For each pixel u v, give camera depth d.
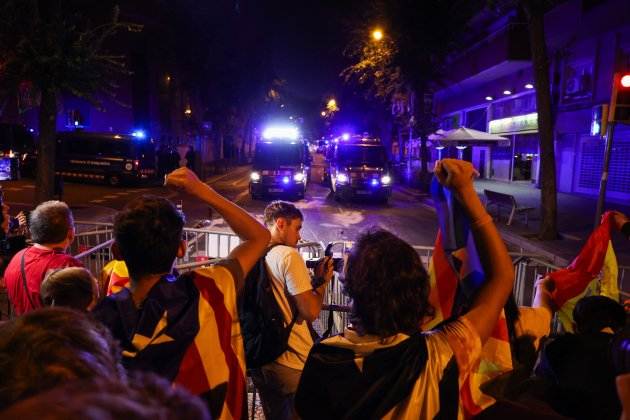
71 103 31.09
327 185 30.08
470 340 1.53
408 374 1.49
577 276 2.70
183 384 1.62
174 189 1.93
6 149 26.42
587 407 2.20
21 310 3.31
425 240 13.82
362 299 1.59
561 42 23.17
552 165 13.03
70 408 0.54
